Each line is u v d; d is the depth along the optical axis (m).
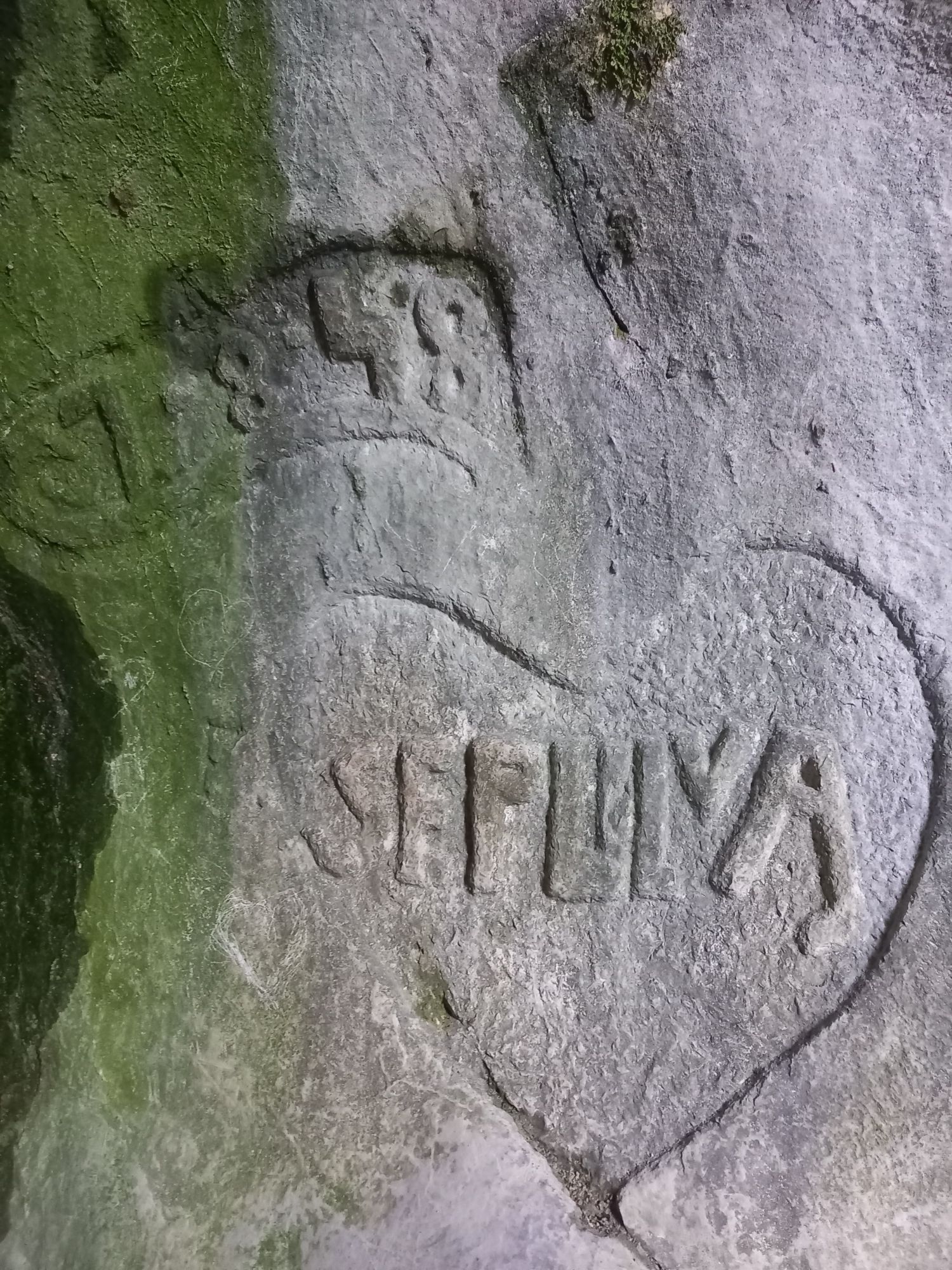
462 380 0.77
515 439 0.78
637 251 0.74
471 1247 0.83
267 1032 0.84
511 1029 0.87
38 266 0.72
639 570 0.80
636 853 0.84
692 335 0.75
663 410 0.77
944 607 0.79
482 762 0.83
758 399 0.76
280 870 0.85
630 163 0.72
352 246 0.74
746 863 0.83
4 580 0.76
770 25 0.69
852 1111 0.83
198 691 0.82
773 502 0.78
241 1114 0.82
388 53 0.70
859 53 0.69
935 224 0.72
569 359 0.76
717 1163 0.84
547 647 0.82
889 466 0.77
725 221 0.73
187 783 0.83
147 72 0.68
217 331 0.75
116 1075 0.80
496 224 0.74
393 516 0.80
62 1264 0.76
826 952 0.84
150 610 0.80
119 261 0.73
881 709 0.82
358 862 0.85
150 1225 0.79
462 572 0.80
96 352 0.74
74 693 0.77
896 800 0.83
